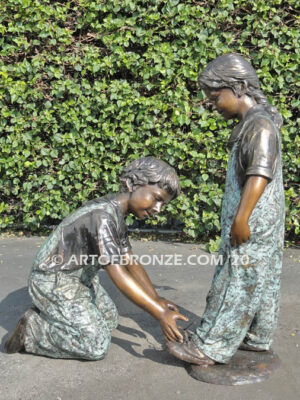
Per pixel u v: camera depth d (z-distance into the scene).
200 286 3.92
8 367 2.65
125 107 5.00
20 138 5.14
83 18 4.98
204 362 2.54
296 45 4.65
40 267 2.73
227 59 2.46
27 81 5.13
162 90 4.93
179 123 4.95
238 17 4.73
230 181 2.50
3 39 5.05
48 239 2.81
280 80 4.70
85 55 4.97
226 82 2.44
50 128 5.21
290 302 3.56
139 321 3.29
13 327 3.14
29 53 5.16
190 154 4.94
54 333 2.70
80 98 5.02
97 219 2.59
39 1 4.97
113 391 2.41
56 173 5.27
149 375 2.56
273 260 2.55
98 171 5.15
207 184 5.03
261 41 4.70
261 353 2.70
